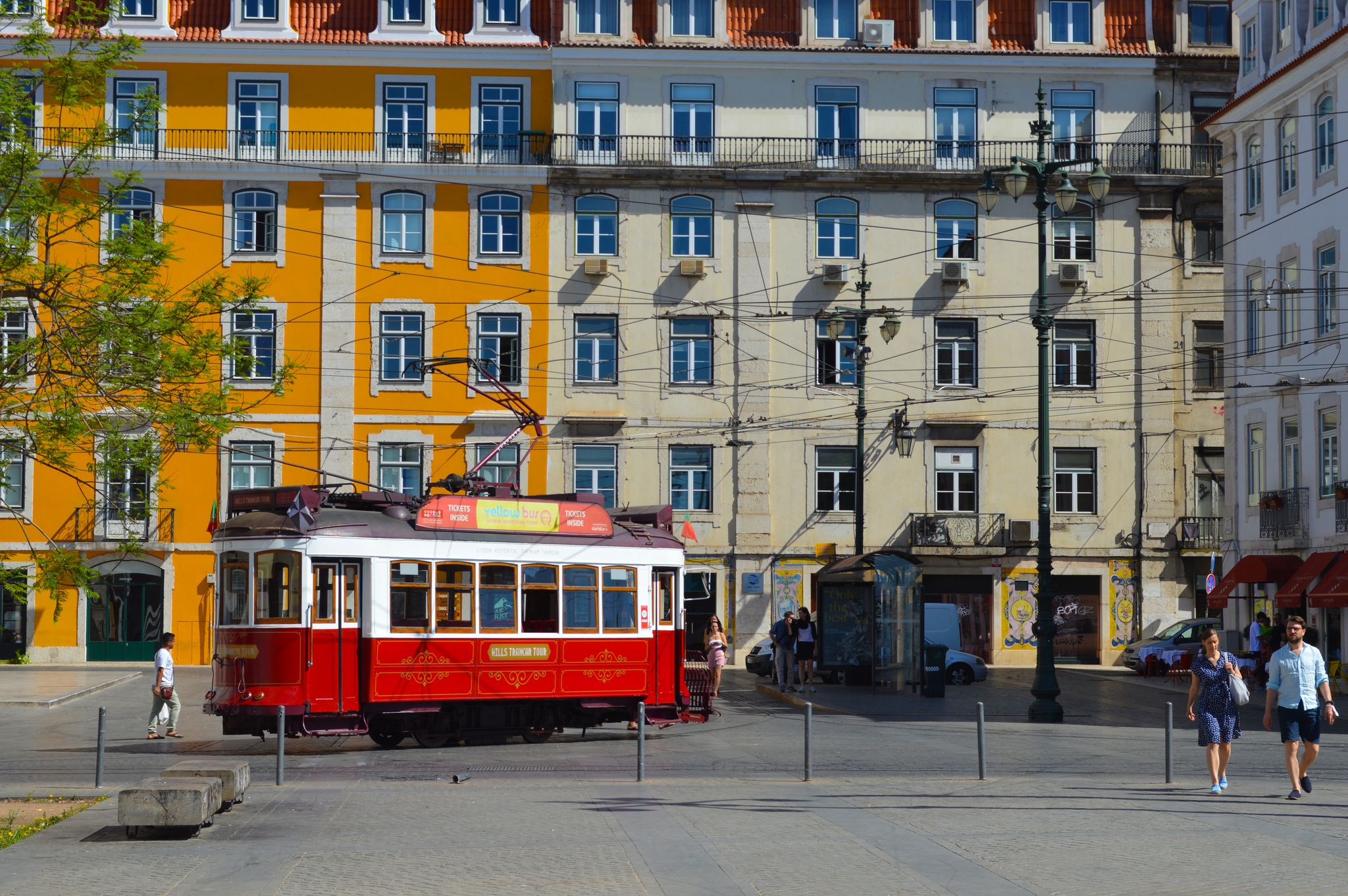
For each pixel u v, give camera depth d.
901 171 46.06
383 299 45.31
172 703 23.27
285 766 18.69
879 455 45.94
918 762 18.66
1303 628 14.42
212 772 13.68
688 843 11.65
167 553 44.25
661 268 45.84
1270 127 38.34
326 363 45.03
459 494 23.28
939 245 46.59
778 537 45.66
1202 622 39.72
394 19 45.84
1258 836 11.86
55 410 13.89
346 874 10.35
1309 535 35.97
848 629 35.22
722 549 45.38
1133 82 46.84
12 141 14.80
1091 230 47.03
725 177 45.84
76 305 14.41
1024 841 11.68
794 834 12.09
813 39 46.41
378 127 45.50
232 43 44.91
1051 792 15.02
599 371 45.72
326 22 45.78
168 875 10.38
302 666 19.72
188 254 44.78
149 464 14.31
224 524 20.81
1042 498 26.02
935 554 45.28
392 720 20.86
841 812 13.43
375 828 12.54
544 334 45.53
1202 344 46.84
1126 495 46.41
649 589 23.33
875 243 46.31
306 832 12.37
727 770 17.78
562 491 45.19
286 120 45.28
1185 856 10.94
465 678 21.08
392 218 45.53
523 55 45.75
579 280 45.72
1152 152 46.72
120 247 14.61
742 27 46.47
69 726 25.50
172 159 44.62
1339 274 34.75
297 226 45.16
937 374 46.34
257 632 19.91
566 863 10.74
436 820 13.00
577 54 45.53
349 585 20.25
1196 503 46.50
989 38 46.72
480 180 45.53
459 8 46.38
